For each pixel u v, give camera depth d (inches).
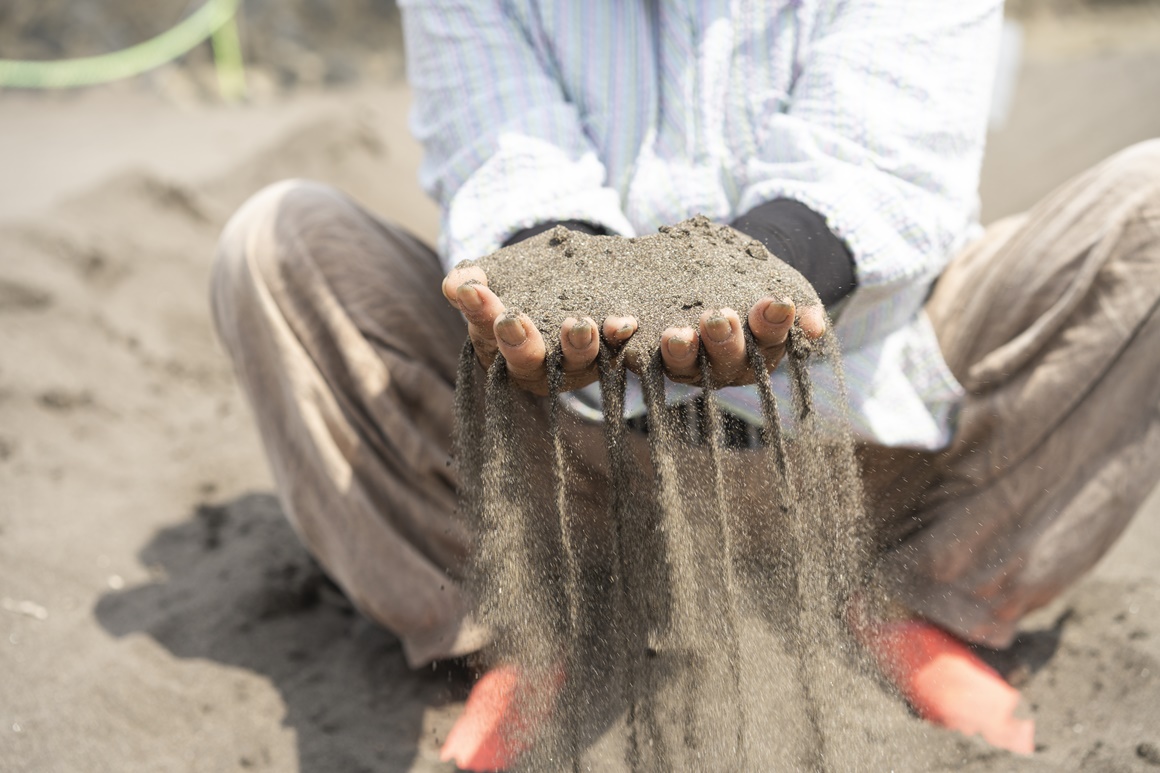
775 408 32.5
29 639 45.6
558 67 40.4
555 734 34.9
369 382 40.2
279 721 41.6
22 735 40.6
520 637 35.1
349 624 46.8
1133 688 40.9
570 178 37.9
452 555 40.6
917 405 39.9
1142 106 154.1
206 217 96.6
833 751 34.4
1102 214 39.5
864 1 38.5
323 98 231.5
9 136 175.6
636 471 33.1
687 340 31.2
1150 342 39.1
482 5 40.3
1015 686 41.8
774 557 35.1
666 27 39.8
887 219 36.5
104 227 87.8
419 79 41.3
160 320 81.4
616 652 34.3
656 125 40.0
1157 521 52.3
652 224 39.4
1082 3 363.9
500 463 33.4
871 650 37.9
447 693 42.4
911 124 37.4
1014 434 39.8
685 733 34.1
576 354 31.6
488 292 31.9
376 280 40.8
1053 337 39.7
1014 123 157.9
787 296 32.8
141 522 54.6
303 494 41.0
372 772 39.1
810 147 37.2
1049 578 40.1
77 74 238.1
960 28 38.4
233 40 250.5
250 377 41.6
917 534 40.8
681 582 33.4
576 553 35.7
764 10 39.0
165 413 69.2
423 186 41.5
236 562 50.2
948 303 41.9
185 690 42.9
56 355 71.4
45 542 52.0
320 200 42.3
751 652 34.4
